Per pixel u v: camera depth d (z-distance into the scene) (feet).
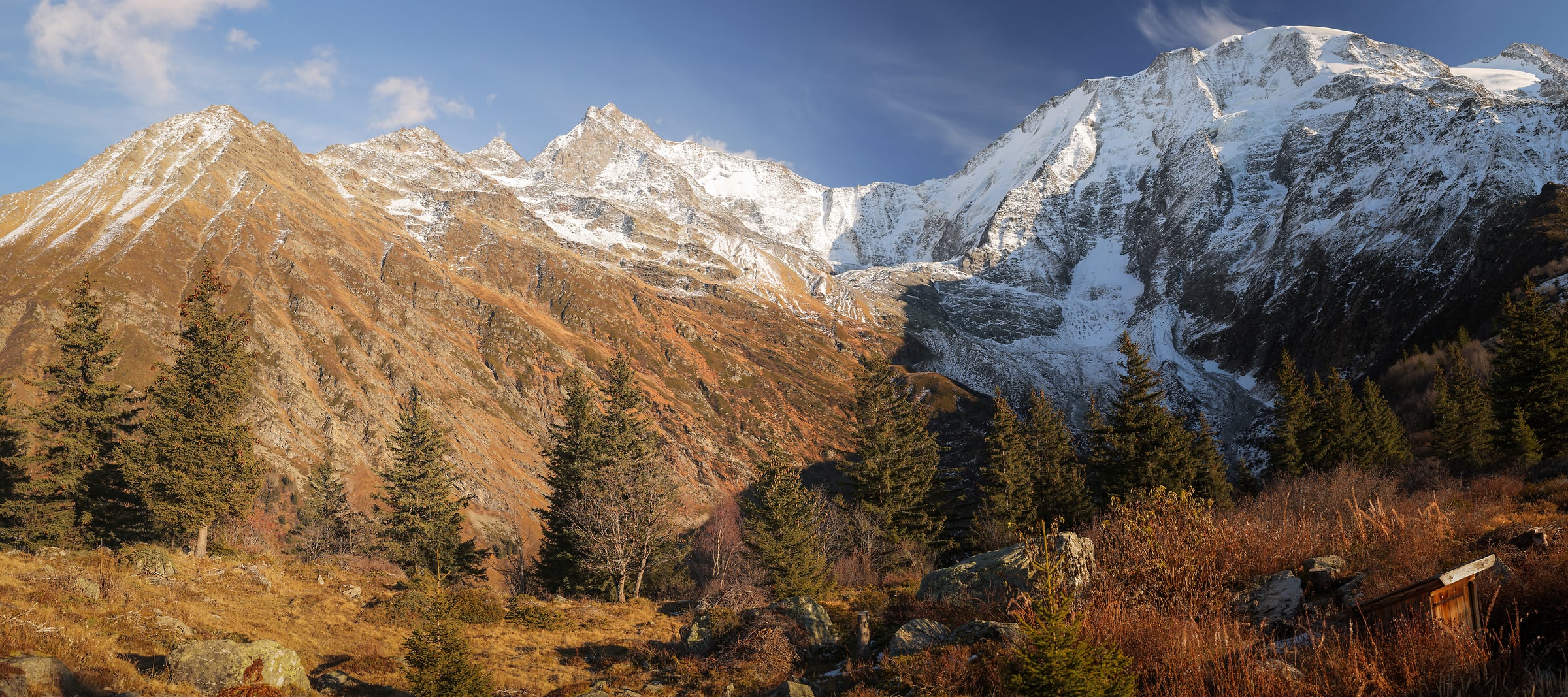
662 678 57.62
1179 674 28.66
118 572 79.25
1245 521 47.09
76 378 133.39
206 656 46.14
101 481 128.36
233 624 72.49
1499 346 165.58
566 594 145.79
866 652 47.52
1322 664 27.25
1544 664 25.16
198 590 83.30
